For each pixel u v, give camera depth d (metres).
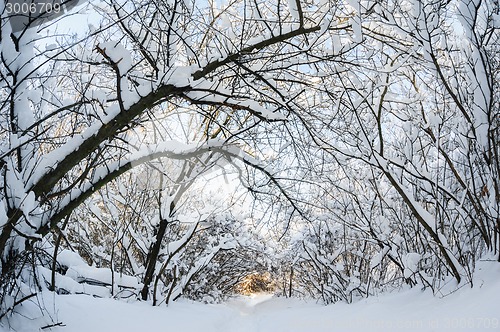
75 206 4.54
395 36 6.34
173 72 4.71
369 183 8.64
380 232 8.76
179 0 5.23
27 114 3.96
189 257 13.41
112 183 8.88
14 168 3.80
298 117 5.45
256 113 5.14
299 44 6.01
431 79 6.67
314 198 7.45
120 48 4.27
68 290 6.30
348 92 5.98
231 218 11.91
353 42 5.43
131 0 4.83
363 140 6.32
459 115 6.29
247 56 5.46
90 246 9.41
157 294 8.58
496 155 5.30
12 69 3.80
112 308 5.65
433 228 5.96
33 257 4.40
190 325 6.86
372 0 5.51
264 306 18.41
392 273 10.64
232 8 6.32
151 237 8.93
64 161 4.20
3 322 3.88
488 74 5.46
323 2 5.10
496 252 5.48
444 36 5.75
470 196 5.77
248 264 17.97
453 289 5.54
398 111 6.96
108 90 6.05
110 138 4.68
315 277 13.88
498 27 5.31
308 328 6.86
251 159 5.84
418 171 6.34
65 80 5.52
